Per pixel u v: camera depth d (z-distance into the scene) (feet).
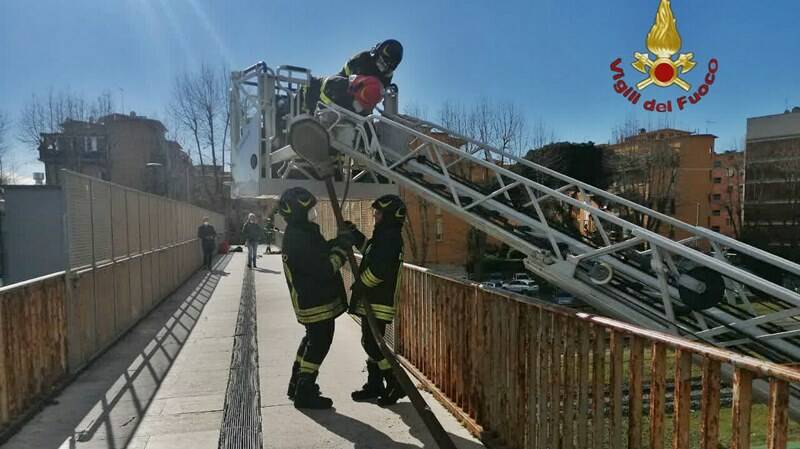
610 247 12.13
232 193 22.39
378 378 15.01
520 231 14.64
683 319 12.06
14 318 13.60
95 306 20.11
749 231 120.57
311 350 14.37
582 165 90.33
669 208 108.68
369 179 23.11
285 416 13.88
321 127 14.12
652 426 7.39
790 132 118.73
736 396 6.04
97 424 13.44
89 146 139.74
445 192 16.38
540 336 10.09
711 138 144.25
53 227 30.48
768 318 10.37
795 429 16.46
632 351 7.84
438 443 11.08
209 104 134.82
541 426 10.02
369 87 17.24
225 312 29.84
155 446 12.12
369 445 12.16
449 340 14.53
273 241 104.12
